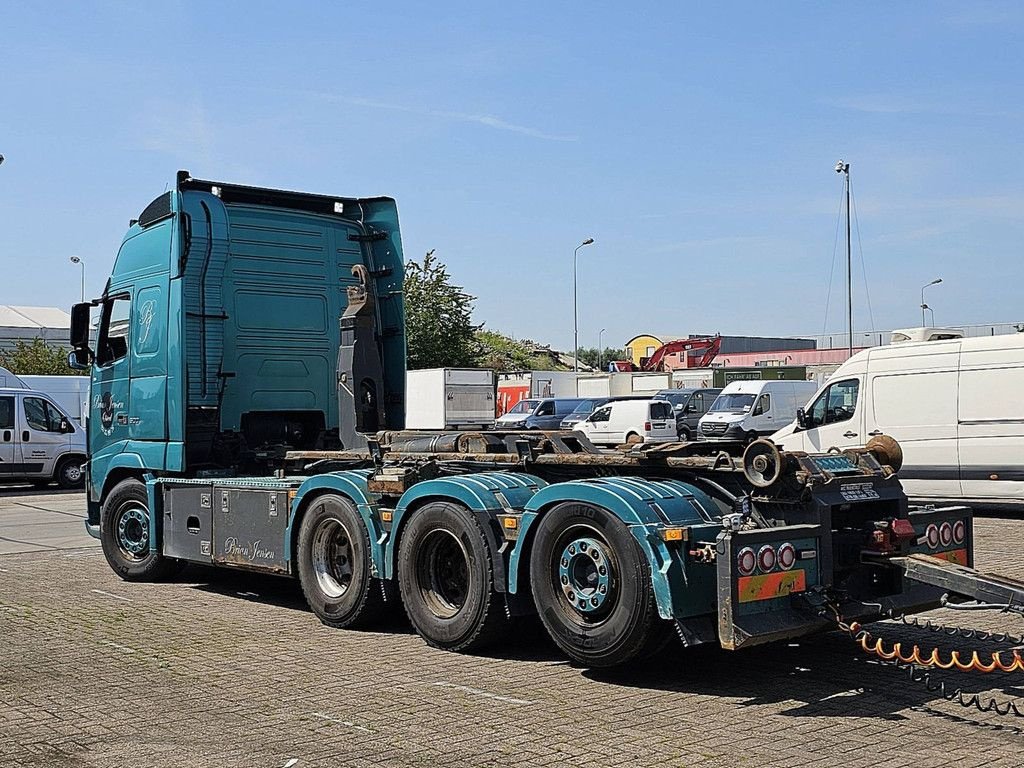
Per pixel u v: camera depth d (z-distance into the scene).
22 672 7.40
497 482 7.83
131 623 9.19
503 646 8.10
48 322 74.00
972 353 17.48
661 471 7.41
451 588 8.09
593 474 7.83
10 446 25.89
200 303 10.80
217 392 10.86
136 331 11.38
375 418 10.41
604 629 6.81
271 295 11.30
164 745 5.75
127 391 11.49
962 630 7.74
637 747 5.66
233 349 11.02
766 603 6.53
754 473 6.80
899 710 6.38
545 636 8.37
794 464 6.84
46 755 5.59
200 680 7.16
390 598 8.59
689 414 42.56
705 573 6.66
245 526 9.90
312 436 11.69
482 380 41.25
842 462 7.23
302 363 11.49
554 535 7.13
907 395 18.17
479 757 5.52
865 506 7.37
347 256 11.88
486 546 7.55
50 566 12.85
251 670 7.44
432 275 54.78
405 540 8.17
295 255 11.48
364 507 8.61
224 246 10.94
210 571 12.28
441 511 7.88
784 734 5.89
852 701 6.57
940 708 6.42
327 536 9.08
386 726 6.07
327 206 12.00
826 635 8.42
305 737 5.88
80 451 26.94
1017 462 16.94
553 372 53.84
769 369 53.91
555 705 6.49
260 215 11.30
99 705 6.55
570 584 7.07
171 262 10.83
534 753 5.57
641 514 6.67
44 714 6.36
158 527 11.11
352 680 7.13
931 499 17.91
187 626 9.05
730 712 6.33
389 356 11.75
